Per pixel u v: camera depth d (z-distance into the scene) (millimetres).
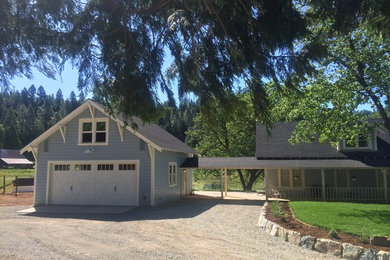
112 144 18531
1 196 23609
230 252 7875
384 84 13883
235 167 20547
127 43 4582
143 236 9758
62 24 4441
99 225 11781
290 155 21141
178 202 19703
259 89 4367
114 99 4789
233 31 4074
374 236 7914
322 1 3803
